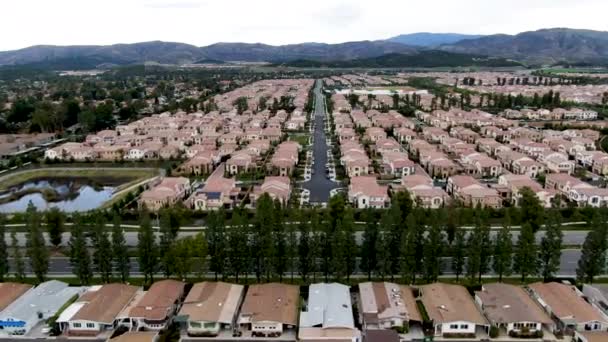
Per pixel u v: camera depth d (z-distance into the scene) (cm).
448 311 8231
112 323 8169
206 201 14138
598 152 19325
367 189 14538
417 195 14138
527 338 7900
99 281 9962
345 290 9069
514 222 12588
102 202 15862
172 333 8050
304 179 17425
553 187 15938
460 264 9681
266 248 9562
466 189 14500
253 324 8081
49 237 12169
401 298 8719
